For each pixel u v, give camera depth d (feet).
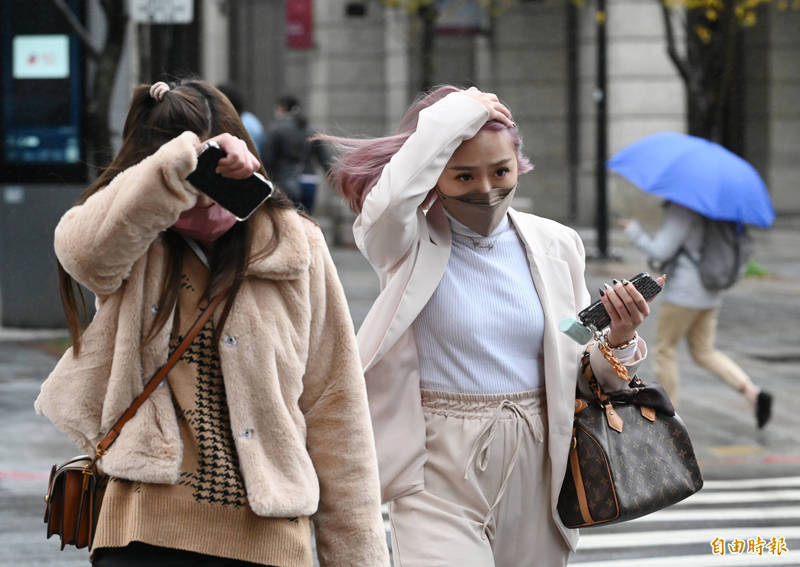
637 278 36.73
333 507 28.32
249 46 239.50
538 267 37.78
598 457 36.83
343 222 251.80
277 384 27.07
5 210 129.08
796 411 96.63
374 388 37.11
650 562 59.82
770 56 295.48
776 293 173.06
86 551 59.72
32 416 89.20
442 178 36.99
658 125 270.87
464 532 36.04
